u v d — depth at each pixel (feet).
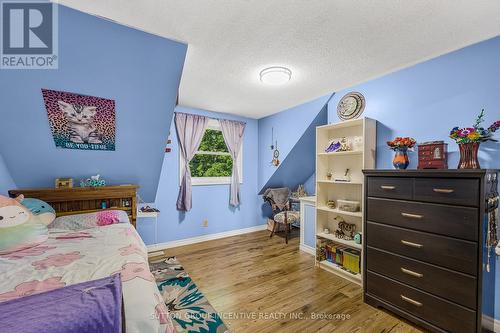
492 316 5.17
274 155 12.44
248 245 11.18
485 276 5.19
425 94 6.46
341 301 6.35
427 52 6.00
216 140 12.69
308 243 10.12
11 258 3.97
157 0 3.92
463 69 5.78
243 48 5.66
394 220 5.67
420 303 5.15
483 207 4.29
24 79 4.70
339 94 8.86
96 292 2.73
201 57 6.10
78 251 4.34
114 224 6.40
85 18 4.24
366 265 6.29
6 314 2.28
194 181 11.87
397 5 4.18
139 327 2.52
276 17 4.48
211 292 6.77
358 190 8.25
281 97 9.70
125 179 8.06
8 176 6.03
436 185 4.93
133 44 4.92
